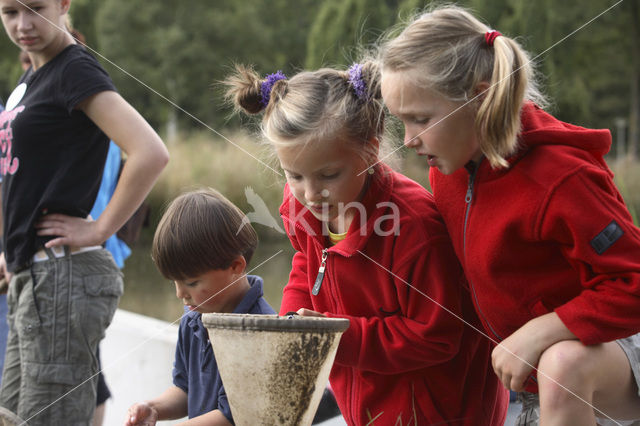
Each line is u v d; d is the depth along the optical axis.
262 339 1.11
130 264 5.48
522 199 1.24
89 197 1.72
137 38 21.55
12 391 1.71
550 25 7.44
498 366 1.24
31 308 1.65
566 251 1.24
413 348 1.38
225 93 1.75
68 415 1.65
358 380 1.53
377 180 1.43
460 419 1.49
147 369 2.50
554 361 1.18
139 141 1.68
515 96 1.20
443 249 1.41
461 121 1.25
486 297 1.35
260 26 22.72
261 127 1.54
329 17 8.92
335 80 1.39
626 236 1.18
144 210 2.41
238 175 6.63
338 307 1.52
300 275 1.63
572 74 13.16
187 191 1.62
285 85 1.41
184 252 1.46
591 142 1.25
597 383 1.20
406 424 1.47
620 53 16.70
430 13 1.33
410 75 1.25
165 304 4.04
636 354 1.26
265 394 1.13
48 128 1.65
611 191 1.23
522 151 1.27
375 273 1.45
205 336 1.50
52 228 1.65
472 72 1.24
